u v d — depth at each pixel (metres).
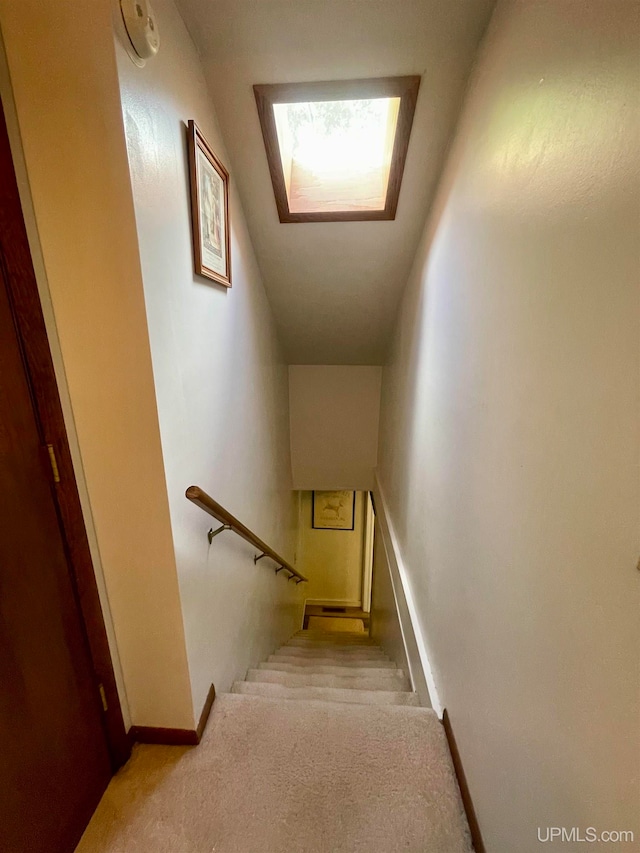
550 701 0.69
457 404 1.30
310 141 1.78
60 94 0.78
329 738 1.29
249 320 2.03
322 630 4.52
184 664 1.19
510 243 0.89
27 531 0.87
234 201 1.70
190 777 1.18
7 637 0.82
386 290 2.48
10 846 0.84
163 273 1.00
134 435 1.00
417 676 1.71
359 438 3.83
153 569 1.11
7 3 0.74
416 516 1.97
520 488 0.82
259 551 2.17
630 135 0.50
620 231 0.52
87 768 1.07
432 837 1.04
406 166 1.61
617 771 0.52
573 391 0.63
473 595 1.09
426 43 1.20
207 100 1.33
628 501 0.50
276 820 1.07
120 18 0.77
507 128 0.93
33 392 0.88
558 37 0.70
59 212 0.85
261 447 2.40
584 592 0.60
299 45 1.23
